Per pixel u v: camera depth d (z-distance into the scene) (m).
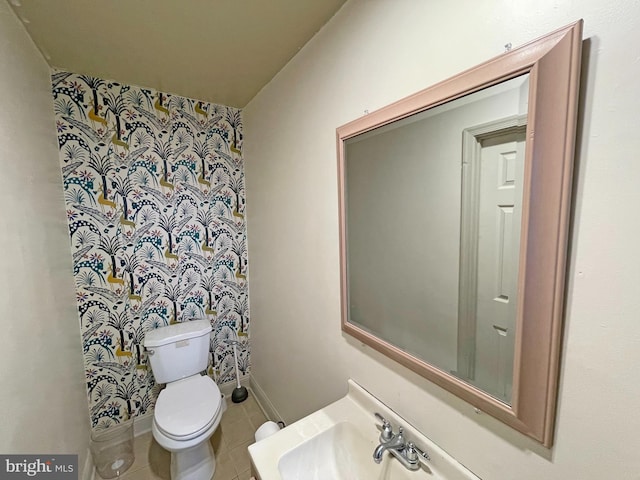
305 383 1.46
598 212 0.47
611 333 0.47
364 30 0.91
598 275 0.48
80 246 1.54
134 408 1.79
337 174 1.06
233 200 2.03
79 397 1.46
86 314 1.59
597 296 0.48
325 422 0.97
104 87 1.54
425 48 0.73
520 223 0.56
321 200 1.21
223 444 1.73
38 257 1.05
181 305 1.89
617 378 0.47
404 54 0.78
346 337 1.13
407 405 0.87
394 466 0.81
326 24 1.08
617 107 0.44
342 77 1.02
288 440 0.89
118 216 1.63
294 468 0.86
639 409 0.46
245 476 1.52
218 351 2.08
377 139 0.88
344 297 1.09
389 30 0.82
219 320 2.06
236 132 2.00
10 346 0.78
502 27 0.57
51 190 1.28
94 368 1.64
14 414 0.78
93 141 1.54
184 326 1.82
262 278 1.91
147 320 1.78
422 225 0.78
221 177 1.96
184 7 0.99
